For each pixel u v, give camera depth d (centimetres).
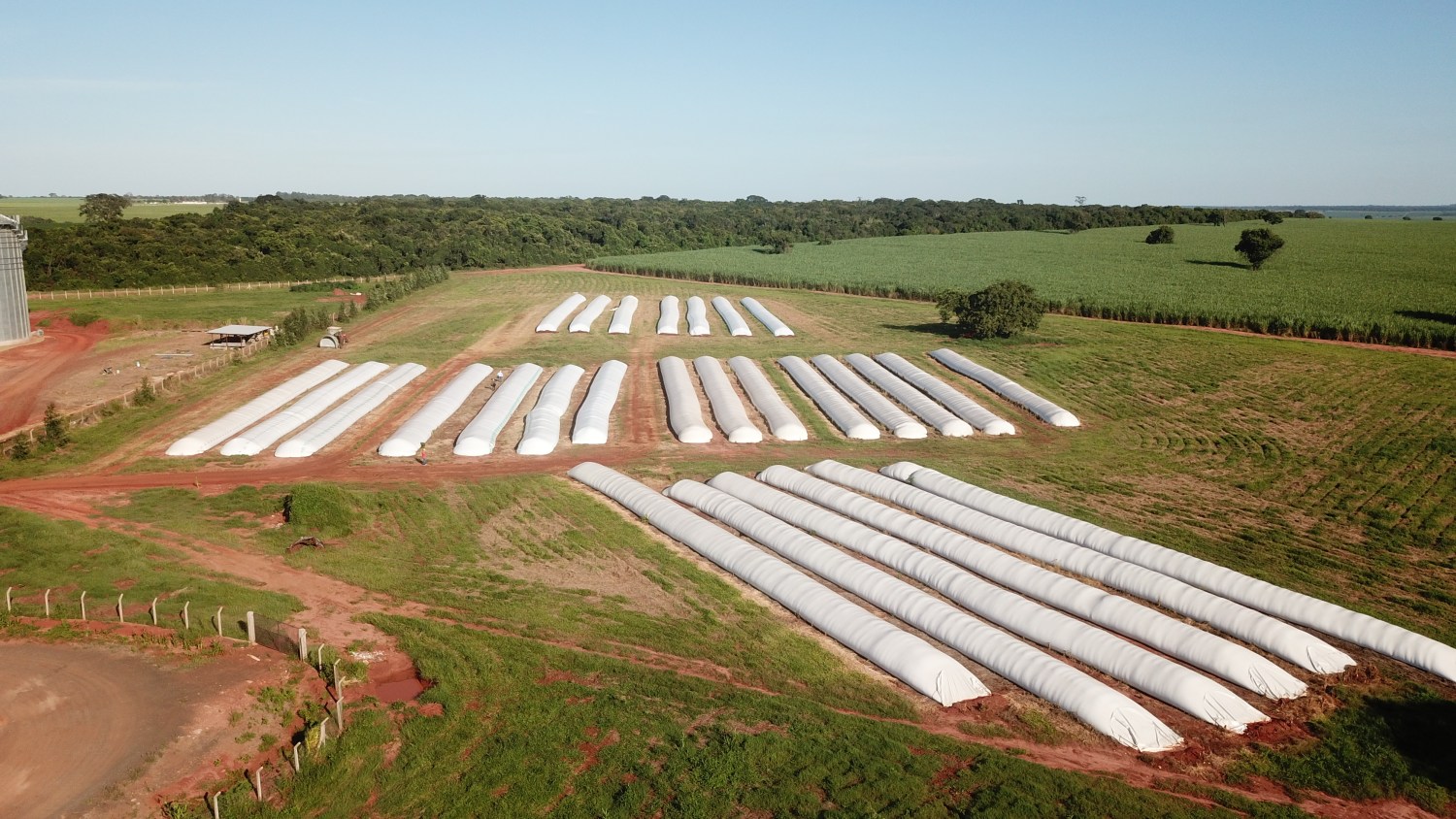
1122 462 4838
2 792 2048
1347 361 7000
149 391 5694
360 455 4838
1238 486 4444
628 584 3297
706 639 2892
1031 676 2620
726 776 2134
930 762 2223
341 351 7419
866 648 2789
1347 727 2455
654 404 6047
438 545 3641
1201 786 2173
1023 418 5716
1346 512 4075
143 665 2616
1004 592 3142
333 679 2569
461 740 2298
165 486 4269
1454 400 5881
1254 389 6278
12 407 5666
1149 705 2564
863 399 6028
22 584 3128
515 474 4581
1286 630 2861
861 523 3938
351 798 2070
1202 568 3325
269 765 2183
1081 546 3575
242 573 3322
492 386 6375
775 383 6606
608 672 2661
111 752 2202
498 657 2730
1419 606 3147
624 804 2031
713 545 3556
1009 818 1997
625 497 4144
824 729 2362
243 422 5241
